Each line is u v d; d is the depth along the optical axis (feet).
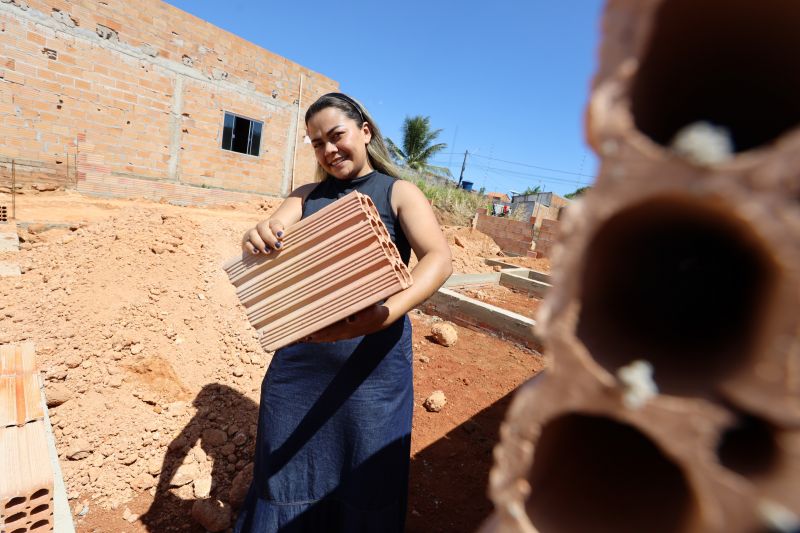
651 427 1.47
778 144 1.22
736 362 1.45
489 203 73.51
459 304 20.39
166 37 36.24
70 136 32.37
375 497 5.82
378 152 6.18
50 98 31.01
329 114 5.63
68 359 10.90
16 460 6.79
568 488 1.93
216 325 14.19
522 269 34.42
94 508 8.40
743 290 1.53
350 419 5.78
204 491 9.03
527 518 1.76
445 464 10.80
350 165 5.90
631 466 2.01
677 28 1.50
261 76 43.86
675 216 1.52
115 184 35.04
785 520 1.33
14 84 29.37
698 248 1.67
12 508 6.23
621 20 1.42
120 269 14.99
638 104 1.52
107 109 33.94
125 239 16.60
